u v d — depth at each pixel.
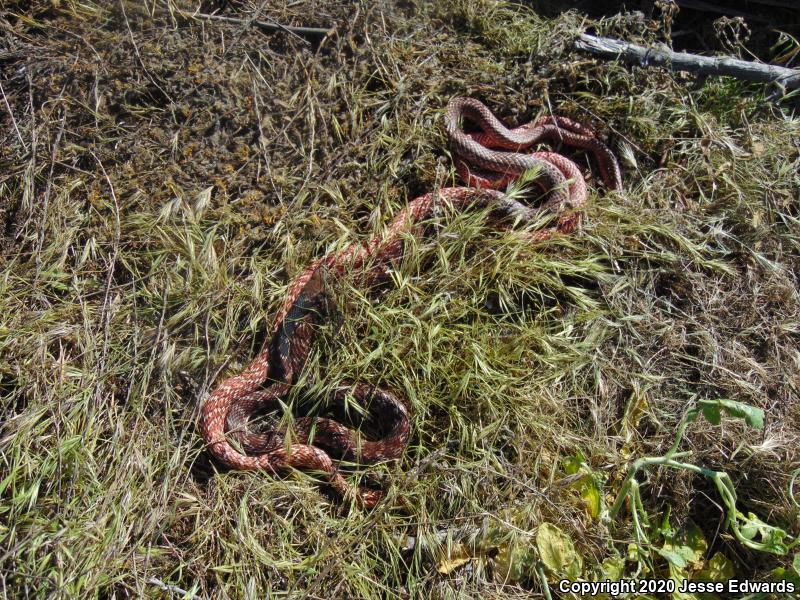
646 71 1.29
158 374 1.07
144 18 1.26
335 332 1.11
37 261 1.12
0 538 0.94
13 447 0.99
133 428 1.03
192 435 1.05
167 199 1.17
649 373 1.11
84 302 1.11
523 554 0.99
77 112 1.20
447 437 1.05
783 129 1.30
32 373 1.05
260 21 1.28
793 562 0.95
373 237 1.15
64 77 1.22
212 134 1.21
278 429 1.09
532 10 1.37
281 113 1.23
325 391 1.10
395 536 1.00
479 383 1.06
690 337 1.14
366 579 0.96
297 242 1.16
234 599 0.96
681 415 1.08
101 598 0.95
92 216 1.15
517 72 1.29
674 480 1.04
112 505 0.97
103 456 1.02
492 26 1.34
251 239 1.17
